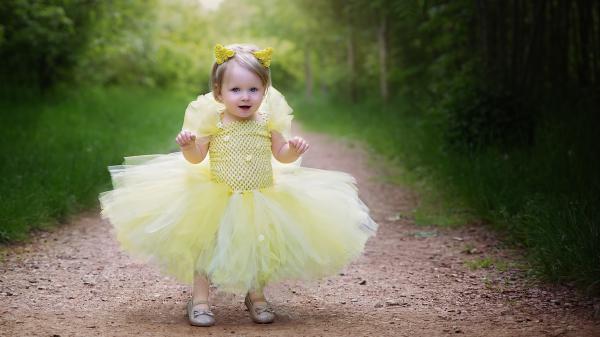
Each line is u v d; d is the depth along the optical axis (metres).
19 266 5.11
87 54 17.23
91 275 4.95
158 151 11.49
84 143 10.03
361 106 23.69
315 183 4.07
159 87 27.55
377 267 5.34
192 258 3.81
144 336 3.56
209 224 3.84
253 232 3.77
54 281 4.75
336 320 3.95
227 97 3.97
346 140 16.88
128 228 3.87
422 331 3.70
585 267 4.45
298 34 29.23
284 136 4.15
